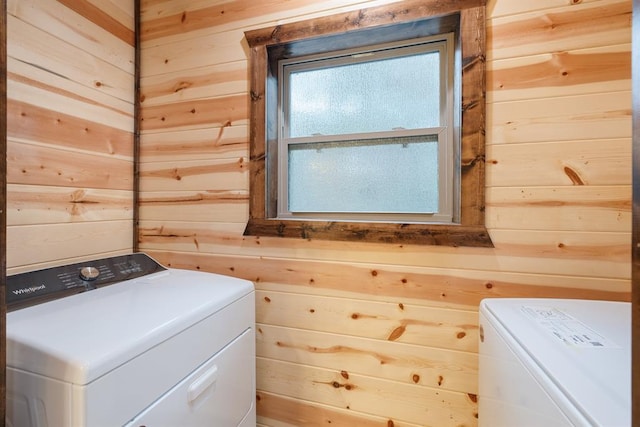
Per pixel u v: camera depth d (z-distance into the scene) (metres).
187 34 1.44
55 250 1.16
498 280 1.08
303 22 1.25
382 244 1.19
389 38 1.24
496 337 0.77
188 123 1.44
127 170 1.45
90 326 0.70
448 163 1.20
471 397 1.11
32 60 1.08
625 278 0.98
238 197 1.37
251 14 1.34
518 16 1.04
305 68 1.40
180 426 0.76
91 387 0.56
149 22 1.48
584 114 1.00
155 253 1.49
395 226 1.17
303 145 1.39
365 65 1.33
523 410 0.60
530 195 1.04
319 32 1.23
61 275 0.95
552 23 1.02
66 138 1.19
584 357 0.56
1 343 0.54
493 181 1.07
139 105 1.49
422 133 1.22
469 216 1.09
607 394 0.46
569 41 1.00
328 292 1.26
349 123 1.34
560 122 1.01
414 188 1.25
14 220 1.04
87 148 1.27
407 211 1.26
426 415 1.15
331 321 1.26
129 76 1.46
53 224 1.15
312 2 1.26
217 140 1.40
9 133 1.02
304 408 1.29
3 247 0.54
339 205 1.34
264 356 1.34
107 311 0.79
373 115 1.31
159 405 0.70
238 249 1.38
